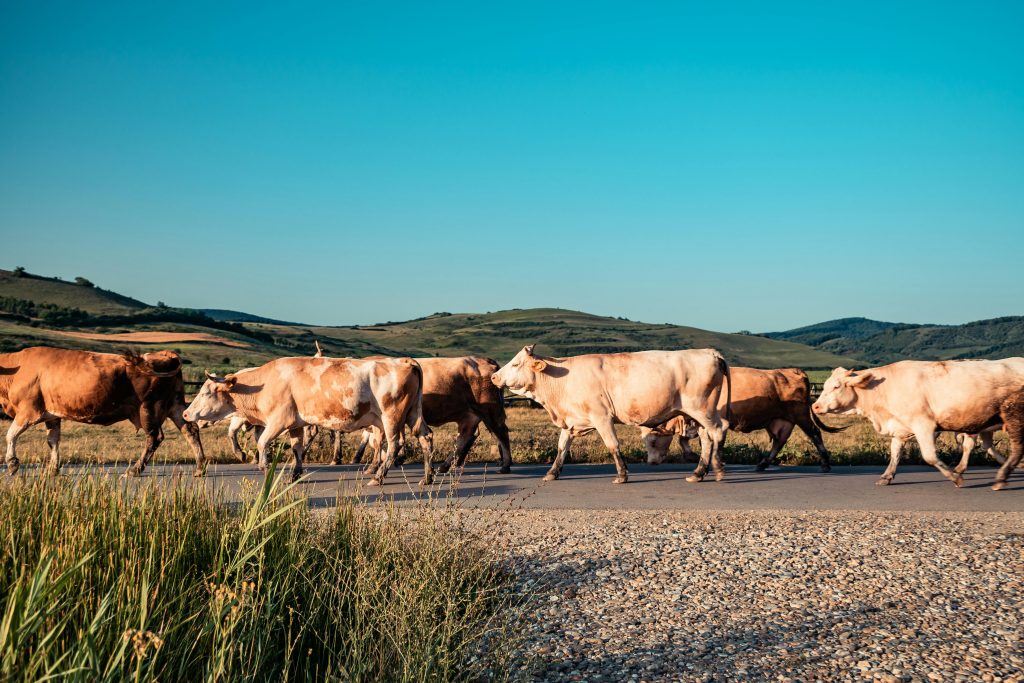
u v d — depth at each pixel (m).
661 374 13.18
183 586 4.80
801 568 7.44
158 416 13.38
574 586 6.91
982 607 6.42
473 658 5.13
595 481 13.39
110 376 13.05
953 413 12.19
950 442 19.06
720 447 13.48
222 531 5.63
